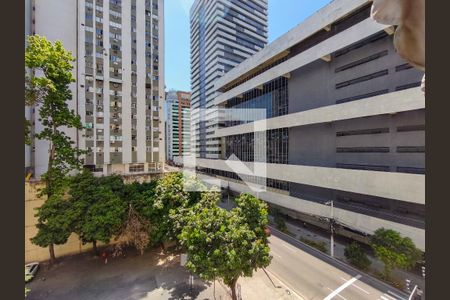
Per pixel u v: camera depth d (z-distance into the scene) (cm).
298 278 1354
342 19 1830
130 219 1421
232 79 3180
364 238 1697
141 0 3569
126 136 3378
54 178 1362
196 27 5703
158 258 1555
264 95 2703
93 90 3134
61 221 1255
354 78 1769
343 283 1300
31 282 1287
